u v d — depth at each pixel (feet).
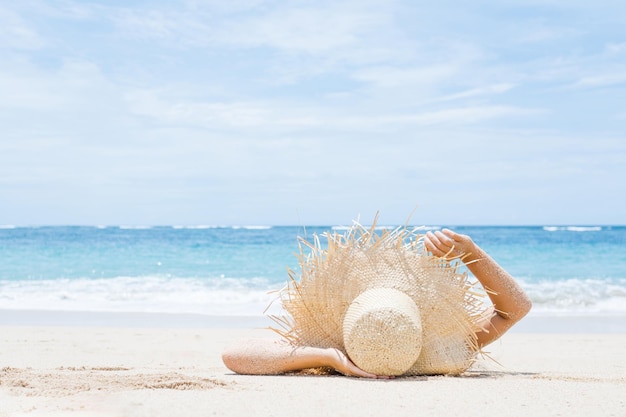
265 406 10.52
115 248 105.91
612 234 184.75
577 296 45.91
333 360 13.61
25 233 172.35
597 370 17.75
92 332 27.40
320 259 14.55
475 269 14.70
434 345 14.01
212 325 31.60
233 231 192.75
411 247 14.60
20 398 10.83
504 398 11.39
